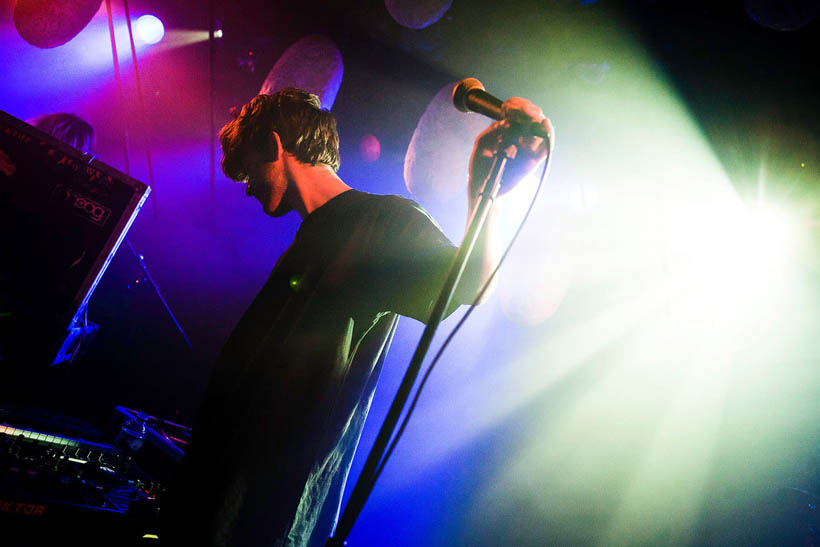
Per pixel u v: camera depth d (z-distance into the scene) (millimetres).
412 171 4008
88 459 1771
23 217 2184
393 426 792
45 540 1297
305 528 1051
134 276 5520
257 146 1380
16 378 2166
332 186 1358
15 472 1386
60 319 2193
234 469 996
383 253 1082
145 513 1450
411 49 4531
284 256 1249
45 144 2215
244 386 1075
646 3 3229
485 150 944
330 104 4664
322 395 1051
